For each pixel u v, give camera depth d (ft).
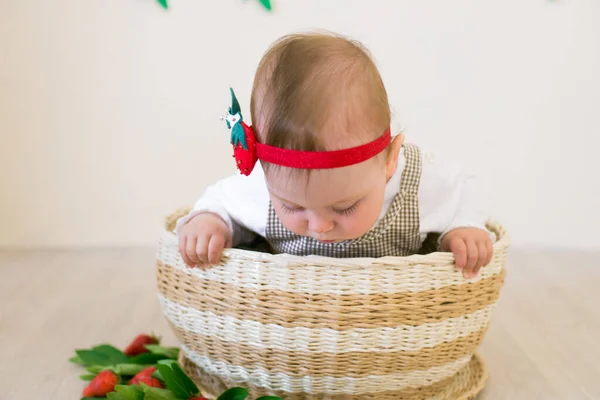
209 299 2.97
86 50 5.46
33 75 5.50
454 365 3.10
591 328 4.24
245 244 3.59
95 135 5.67
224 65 5.49
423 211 3.20
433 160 3.28
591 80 5.51
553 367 3.75
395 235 3.16
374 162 2.55
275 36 5.42
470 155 5.69
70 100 5.57
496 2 5.35
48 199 5.81
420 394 3.14
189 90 5.55
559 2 5.35
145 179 5.78
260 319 2.84
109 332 4.15
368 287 2.72
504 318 4.40
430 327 2.86
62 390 3.43
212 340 3.04
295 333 2.80
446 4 5.36
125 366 3.45
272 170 2.54
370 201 2.59
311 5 5.35
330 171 2.43
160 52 5.47
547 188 5.77
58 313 4.42
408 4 5.35
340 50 2.59
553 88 5.53
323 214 2.55
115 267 5.37
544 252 5.79
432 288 2.81
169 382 3.02
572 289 4.91
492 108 5.58
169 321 3.28
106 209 5.85
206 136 5.66
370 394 2.99
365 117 2.50
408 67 5.48
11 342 3.98
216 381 3.27
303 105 2.45
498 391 3.48
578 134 5.64
